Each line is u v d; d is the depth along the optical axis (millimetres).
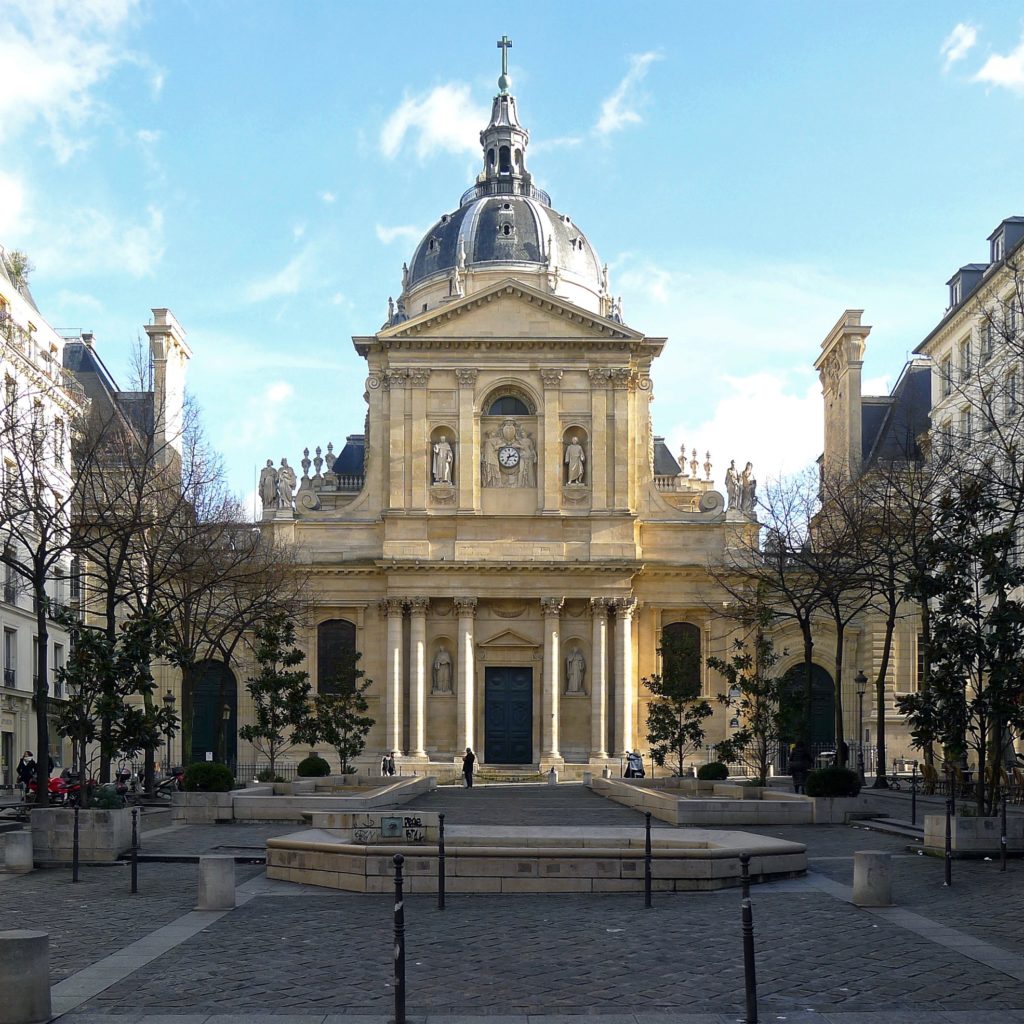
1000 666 31375
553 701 78188
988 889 25078
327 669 80375
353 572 80062
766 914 22469
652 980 17312
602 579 78875
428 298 102750
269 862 27734
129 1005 16109
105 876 28688
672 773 77250
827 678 81500
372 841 27031
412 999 16328
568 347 80375
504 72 111000
